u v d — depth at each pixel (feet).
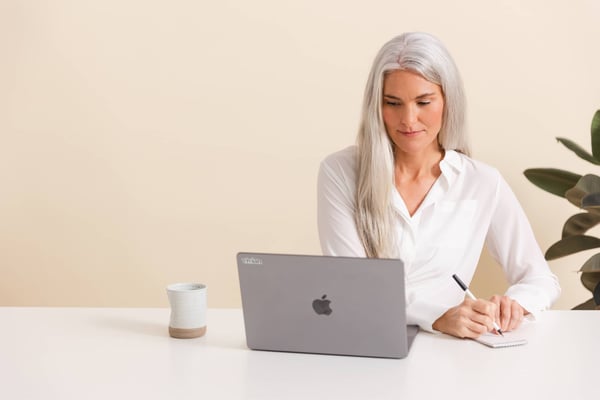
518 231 7.66
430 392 4.96
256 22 11.69
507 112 11.58
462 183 7.59
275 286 5.73
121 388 5.04
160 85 11.85
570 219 10.47
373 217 7.41
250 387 5.07
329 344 5.77
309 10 11.62
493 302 6.52
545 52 11.47
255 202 11.92
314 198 11.83
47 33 11.87
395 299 5.51
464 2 11.46
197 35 11.75
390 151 7.38
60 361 5.60
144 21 11.78
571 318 6.82
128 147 11.96
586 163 11.56
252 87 11.78
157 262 12.07
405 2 11.53
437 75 7.04
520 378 5.22
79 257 12.12
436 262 7.47
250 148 11.85
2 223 12.14
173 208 12.00
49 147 12.01
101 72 11.89
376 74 7.15
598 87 11.48
